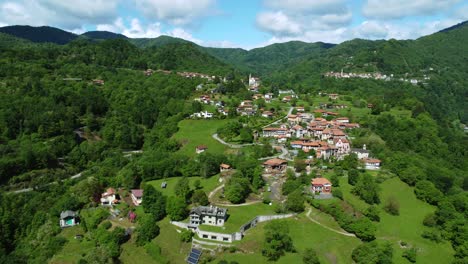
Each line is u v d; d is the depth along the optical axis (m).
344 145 198.88
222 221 129.00
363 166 182.50
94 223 140.75
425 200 158.00
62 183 195.00
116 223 142.00
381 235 133.88
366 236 125.31
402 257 124.38
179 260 120.19
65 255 129.12
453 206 151.75
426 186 159.38
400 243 130.25
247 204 144.88
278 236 118.31
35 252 137.88
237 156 187.75
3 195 181.12
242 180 151.12
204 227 128.25
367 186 152.75
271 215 136.00
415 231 138.62
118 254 125.62
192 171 176.88
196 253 119.69
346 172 174.00
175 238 128.00
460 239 130.25
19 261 137.12
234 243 121.50
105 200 156.88
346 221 131.00
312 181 153.75
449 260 125.62
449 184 175.75
